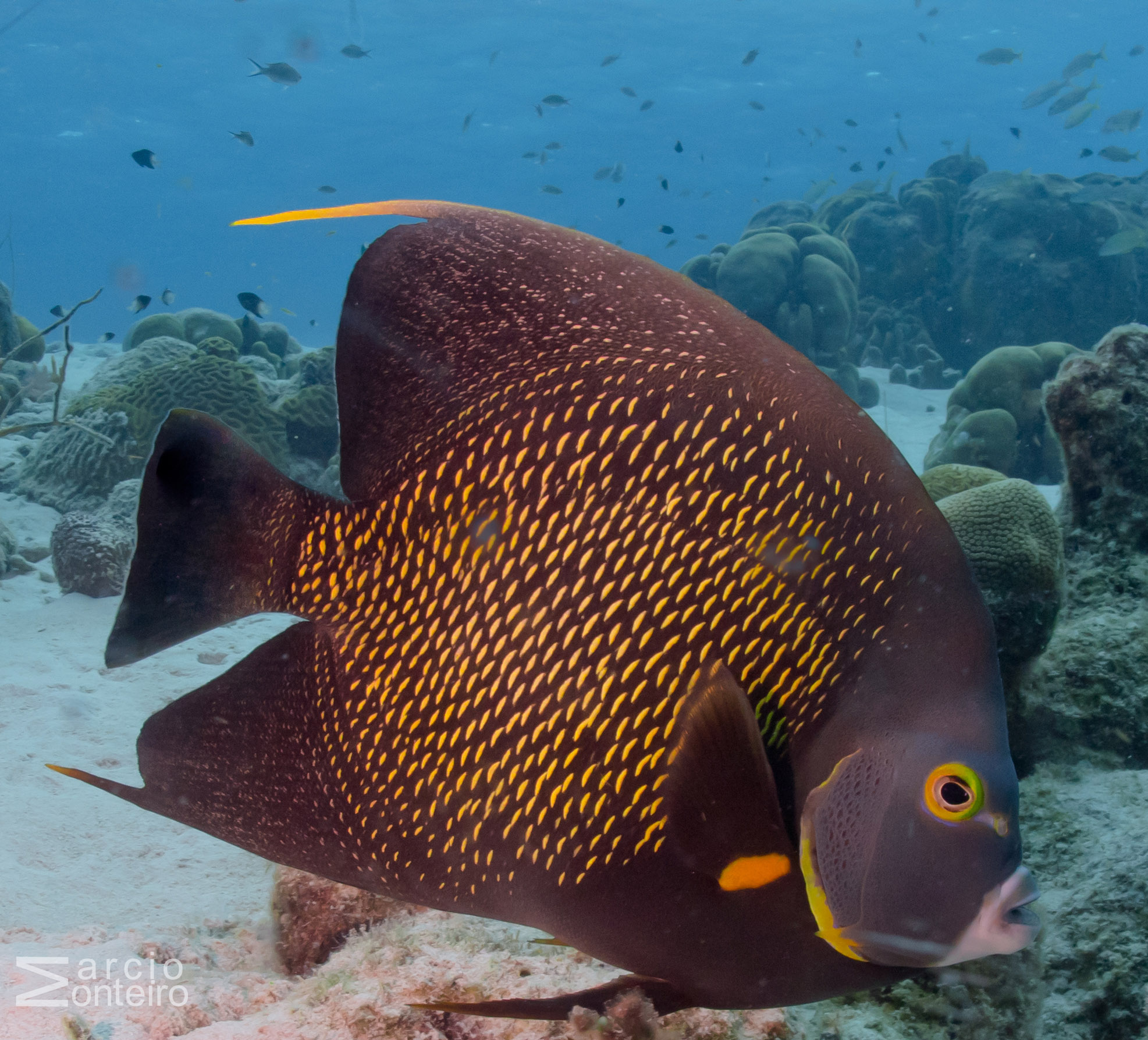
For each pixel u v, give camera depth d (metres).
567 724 0.95
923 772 0.90
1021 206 23.58
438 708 0.97
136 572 0.92
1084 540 4.49
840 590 0.95
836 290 19.86
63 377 9.02
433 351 1.00
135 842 3.83
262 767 0.99
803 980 0.96
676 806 0.90
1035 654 3.56
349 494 1.00
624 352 0.99
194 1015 1.79
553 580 0.96
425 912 2.28
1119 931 2.66
